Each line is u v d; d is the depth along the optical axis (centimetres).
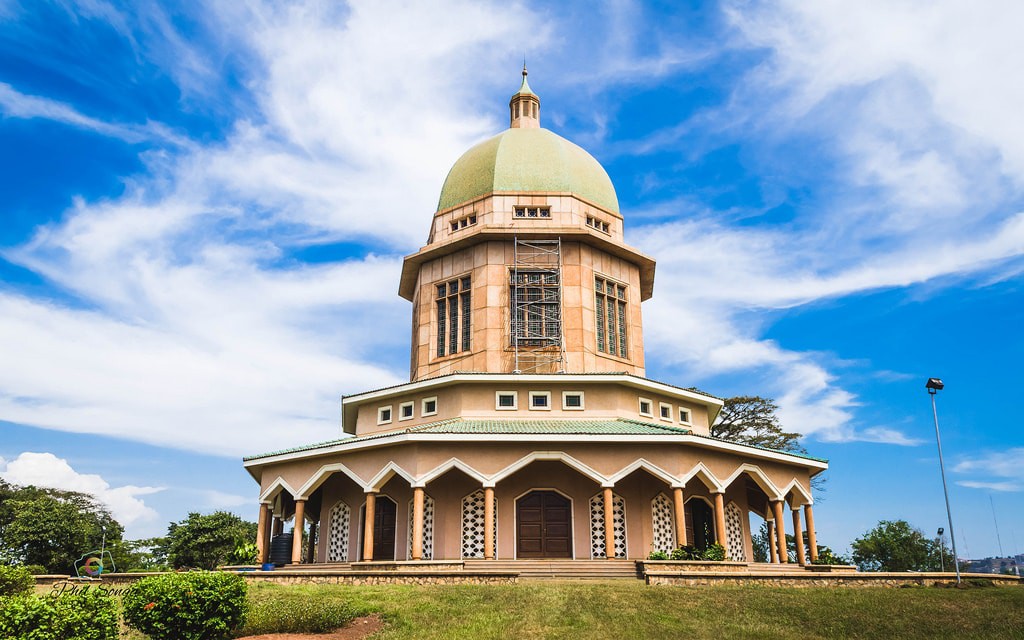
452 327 3672
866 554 6053
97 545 6131
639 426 3131
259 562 3269
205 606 1597
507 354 3481
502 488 3148
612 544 2898
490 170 3881
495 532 3088
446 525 3109
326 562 3369
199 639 1584
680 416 3588
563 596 2112
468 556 3095
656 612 1955
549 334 3519
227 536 5762
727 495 3522
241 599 1666
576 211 3772
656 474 2984
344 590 2194
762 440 5422
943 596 2319
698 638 1739
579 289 3597
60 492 6881
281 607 1842
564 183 3844
